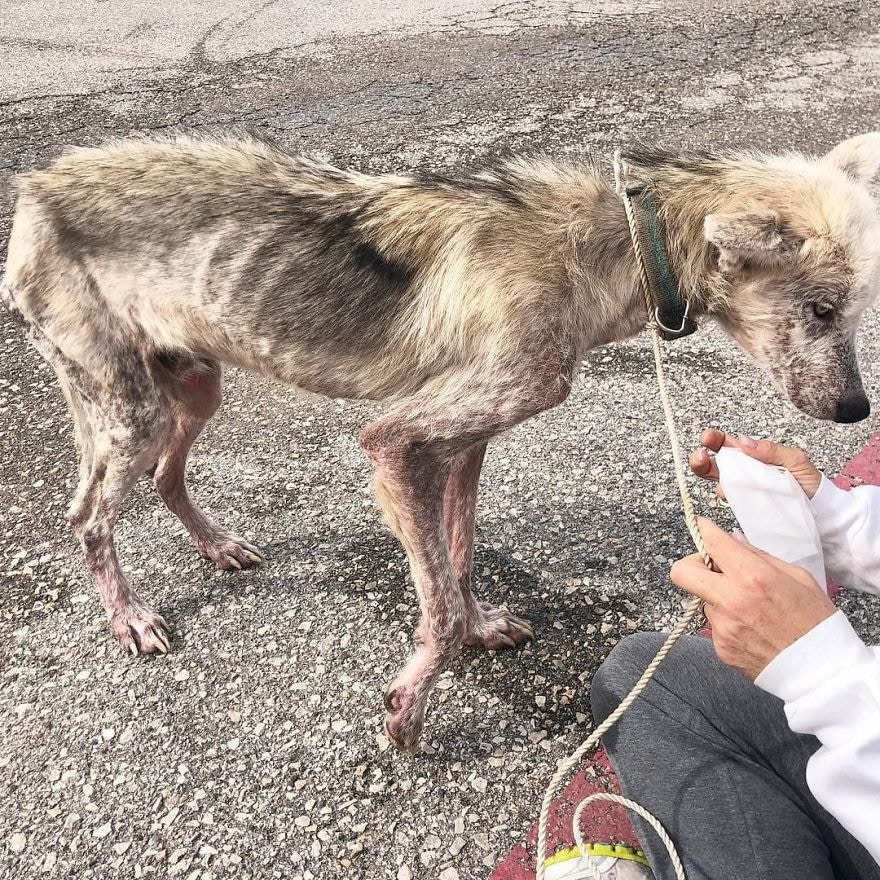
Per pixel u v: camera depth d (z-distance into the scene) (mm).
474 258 2242
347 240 2334
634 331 2424
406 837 2143
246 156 2455
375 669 2566
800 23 7180
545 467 3256
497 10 7562
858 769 1274
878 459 3211
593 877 1728
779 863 1563
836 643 1349
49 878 2080
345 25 7270
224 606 2775
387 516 2348
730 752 1778
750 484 1686
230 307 2404
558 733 2381
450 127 5508
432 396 2295
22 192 2490
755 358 2383
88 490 2627
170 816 2199
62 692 2514
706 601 1468
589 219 2262
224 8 7703
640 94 5930
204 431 3500
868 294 2199
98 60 6582
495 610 2672
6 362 3814
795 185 2213
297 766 2312
